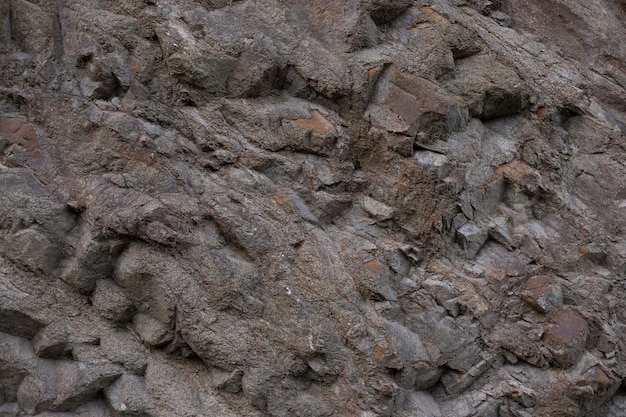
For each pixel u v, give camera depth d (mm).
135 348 4051
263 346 4012
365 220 4527
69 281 4047
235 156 4391
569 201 4984
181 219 4082
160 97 4473
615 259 4891
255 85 4598
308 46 4758
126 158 4207
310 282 4145
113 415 3920
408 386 4141
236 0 4828
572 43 5801
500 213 4805
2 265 4008
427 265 4504
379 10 4906
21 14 4434
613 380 4496
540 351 4410
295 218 4301
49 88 4328
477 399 4297
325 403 4000
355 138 4684
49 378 3887
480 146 4871
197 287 4023
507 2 5930
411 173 4559
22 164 4141
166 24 4551
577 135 5328
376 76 4719
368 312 4148
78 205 4070
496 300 4480
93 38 4434
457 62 5078
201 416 3908
